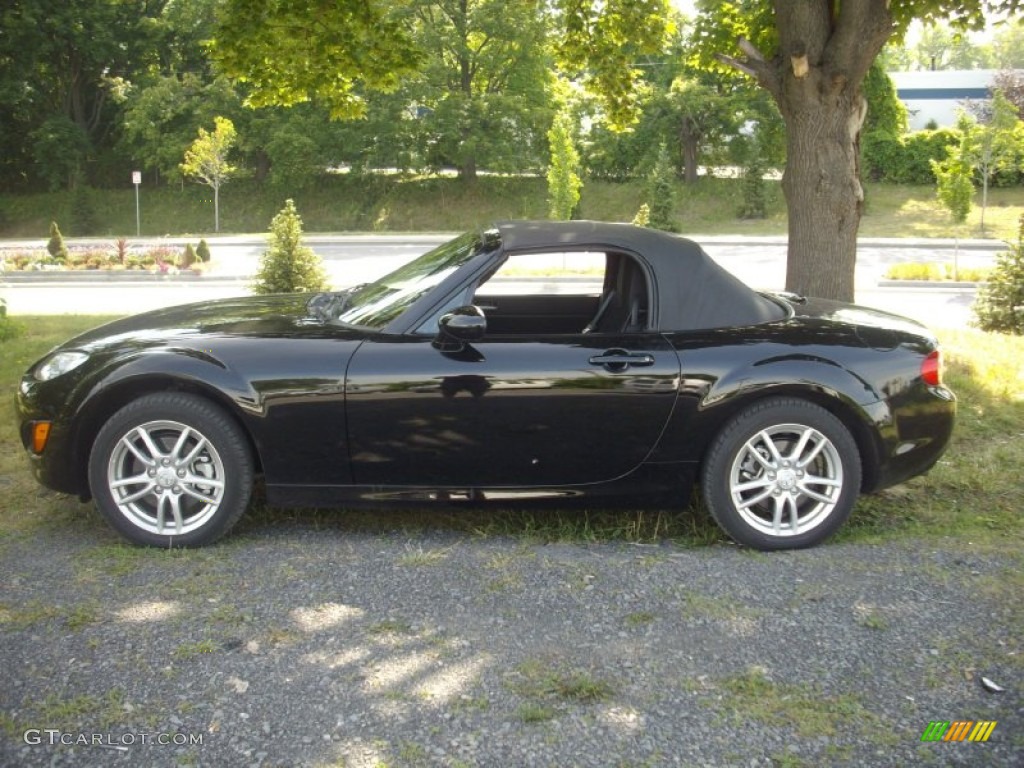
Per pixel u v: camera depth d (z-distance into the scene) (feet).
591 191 139.64
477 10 131.85
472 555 12.57
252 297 16.38
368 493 12.98
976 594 11.35
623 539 13.47
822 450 12.98
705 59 31.89
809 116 23.48
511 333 14.94
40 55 137.80
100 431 12.65
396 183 144.66
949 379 21.76
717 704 8.91
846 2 22.36
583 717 8.66
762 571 12.12
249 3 30.25
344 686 9.14
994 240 99.86
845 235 23.90
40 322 37.47
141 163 150.10
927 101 150.71
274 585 11.50
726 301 13.48
